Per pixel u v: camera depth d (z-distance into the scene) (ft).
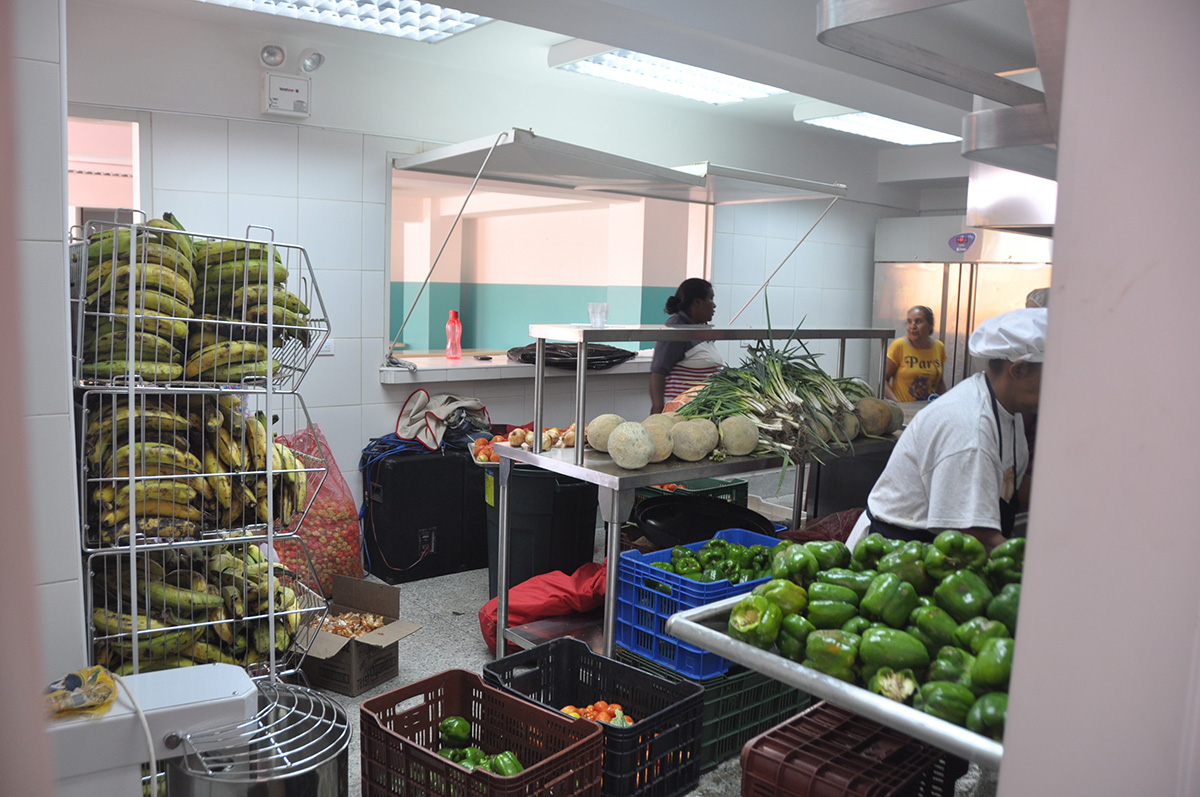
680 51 11.82
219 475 7.48
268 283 7.48
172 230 7.14
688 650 8.77
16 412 1.23
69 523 6.64
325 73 14.17
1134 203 2.06
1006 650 3.60
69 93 12.17
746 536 10.36
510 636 10.58
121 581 7.60
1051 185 5.52
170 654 7.87
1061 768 2.24
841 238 22.90
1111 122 2.08
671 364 15.33
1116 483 2.12
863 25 2.97
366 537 14.44
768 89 15.79
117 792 5.73
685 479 9.52
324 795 6.25
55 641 6.66
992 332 6.43
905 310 22.44
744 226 20.61
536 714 7.20
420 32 13.24
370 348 15.07
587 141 17.34
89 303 7.28
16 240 1.20
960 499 6.46
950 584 4.32
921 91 12.28
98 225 6.88
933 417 6.70
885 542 5.09
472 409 14.98
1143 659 2.10
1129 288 2.08
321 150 14.28
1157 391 2.05
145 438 7.41
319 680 10.14
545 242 25.66
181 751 5.90
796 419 10.34
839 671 4.05
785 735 5.97
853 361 23.79
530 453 10.12
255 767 6.08
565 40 13.80
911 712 3.56
